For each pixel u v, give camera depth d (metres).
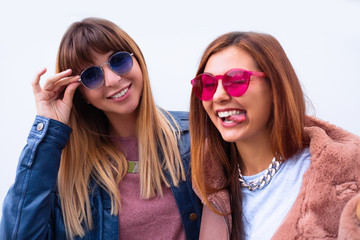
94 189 1.21
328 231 0.76
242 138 0.86
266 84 0.83
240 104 0.83
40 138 1.09
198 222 1.24
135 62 1.15
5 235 1.07
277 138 0.84
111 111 1.15
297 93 0.85
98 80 1.08
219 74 0.84
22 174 1.09
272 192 0.90
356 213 0.65
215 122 0.91
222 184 1.04
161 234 1.20
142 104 1.21
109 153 1.22
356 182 0.75
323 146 0.79
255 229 0.92
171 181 1.22
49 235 1.18
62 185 1.19
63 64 1.12
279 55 0.83
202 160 1.03
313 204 0.77
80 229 1.17
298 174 0.86
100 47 1.06
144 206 1.18
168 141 1.26
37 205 1.07
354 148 0.78
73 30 1.09
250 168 0.97
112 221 1.18
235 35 0.87
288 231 0.79
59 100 1.15
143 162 1.20
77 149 1.21
